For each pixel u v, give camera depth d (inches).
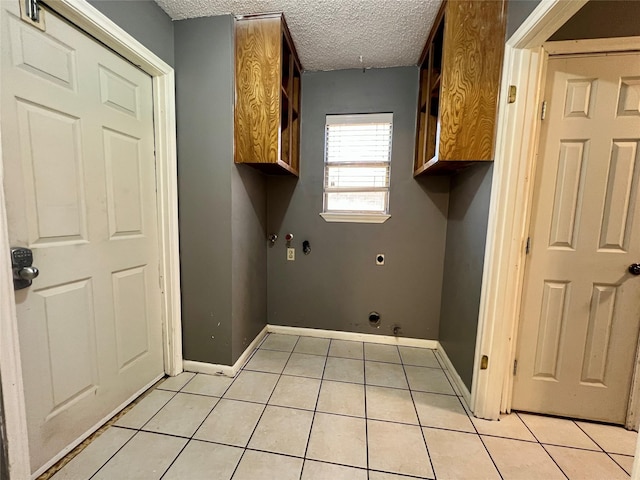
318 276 99.3
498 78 56.6
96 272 53.5
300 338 99.5
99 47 51.5
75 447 50.3
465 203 73.5
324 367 80.4
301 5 61.7
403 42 75.2
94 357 53.8
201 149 69.3
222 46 65.8
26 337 42.3
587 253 56.6
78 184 49.2
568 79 53.1
